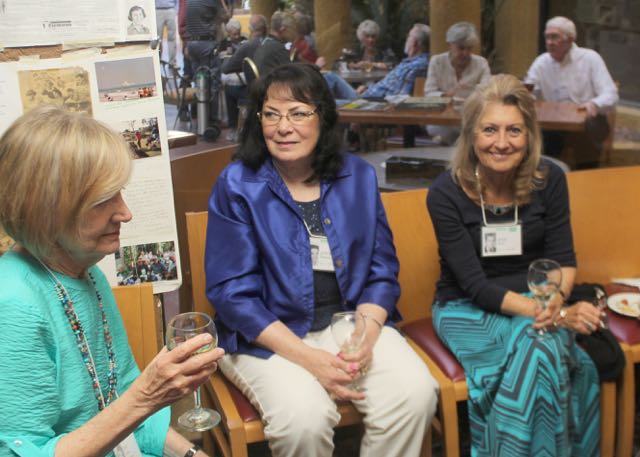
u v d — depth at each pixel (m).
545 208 2.44
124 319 2.00
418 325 2.50
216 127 3.19
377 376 2.08
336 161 2.31
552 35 4.29
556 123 4.12
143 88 2.23
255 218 2.20
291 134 2.19
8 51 2.08
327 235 2.25
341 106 3.90
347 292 2.26
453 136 3.96
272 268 2.20
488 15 4.18
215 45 3.14
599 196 2.77
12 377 1.29
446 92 4.16
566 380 2.12
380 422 2.04
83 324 1.44
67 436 1.30
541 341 2.13
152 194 2.31
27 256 1.40
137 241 2.33
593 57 4.30
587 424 2.28
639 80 4.39
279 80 2.20
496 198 2.42
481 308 2.39
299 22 3.41
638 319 2.42
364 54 3.90
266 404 2.00
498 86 2.33
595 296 2.50
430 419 2.09
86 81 2.16
